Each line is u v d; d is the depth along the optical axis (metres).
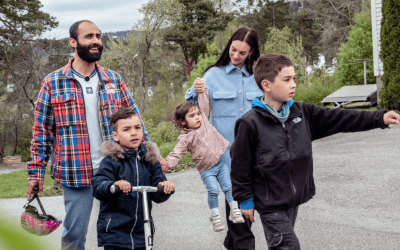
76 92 3.45
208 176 4.12
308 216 5.07
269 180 2.75
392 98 15.42
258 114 2.79
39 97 3.43
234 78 3.92
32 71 23.69
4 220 0.95
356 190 6.06
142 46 49.91
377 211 5.05
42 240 0.96
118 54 47.31
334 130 2.84
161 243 4.59
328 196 5.89
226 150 4.02
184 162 11.05
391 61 15.46
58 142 3.44
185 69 62.66
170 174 9.73
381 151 8.71
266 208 2.75
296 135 2.78
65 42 24.92
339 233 4.38
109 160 2.79
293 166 2.75
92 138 3.48
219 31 57.22
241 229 3.58
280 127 2.77
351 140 10.91
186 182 8.40
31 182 3.34
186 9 57.78
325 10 50.78
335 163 8.04
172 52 62.22
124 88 3.74
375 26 17.83
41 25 45.78
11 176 18.23
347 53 25.31
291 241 2.62
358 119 2.72
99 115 3.50
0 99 33.38
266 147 2.74
